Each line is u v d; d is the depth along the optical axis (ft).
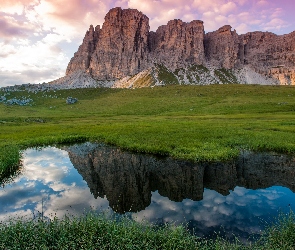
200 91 407.85
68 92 542.16
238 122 164.55
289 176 62.23
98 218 33.99
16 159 75.97
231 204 45.57
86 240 29.01
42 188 55.98
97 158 85.56
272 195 49.93
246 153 85.92
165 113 261.85
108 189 55.31
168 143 96.63
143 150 91.20
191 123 163.94
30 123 208.54
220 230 35.65
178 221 38.58
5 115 276.21
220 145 92.84
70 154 92.79
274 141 95.20
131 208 44.06
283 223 33.24
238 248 28.86
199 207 44.21
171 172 67.46
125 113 280.51
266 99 311.27
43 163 80.12
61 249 27.48
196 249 28.45
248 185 56.54
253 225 37.01
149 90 458.09
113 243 28.55
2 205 46.14
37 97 485.15
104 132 132.46
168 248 27.99
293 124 148.46
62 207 44.78
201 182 59.11
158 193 52.06
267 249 28.09
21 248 27.99
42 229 30.83
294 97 315.99
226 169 68.90
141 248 28.53
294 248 27.96
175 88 453.58
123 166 74.54
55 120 233.35
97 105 352.28
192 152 82.99
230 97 343.46
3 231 30.58
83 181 61.05
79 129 149.28
